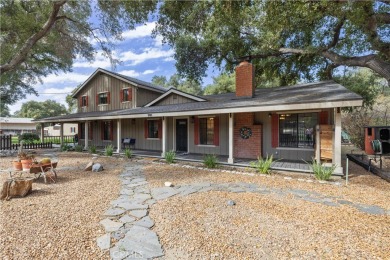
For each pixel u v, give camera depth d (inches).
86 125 572.7
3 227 132.8
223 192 205.8
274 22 311.6
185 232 127.3
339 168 256.2
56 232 127.2
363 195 195.6
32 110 2161.7
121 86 621.3
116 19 535.2
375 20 305.7
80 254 105.7
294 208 164.6
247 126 381.1
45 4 543.2
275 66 611.2
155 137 529.3
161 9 390.9
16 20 508.4
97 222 141.0
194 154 438.9
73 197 191.9
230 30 514.3
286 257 103.0
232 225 136.2
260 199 185.2
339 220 142.8
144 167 340.5
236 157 391.5
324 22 450.3
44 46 663.1
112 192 207.0
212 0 349.1
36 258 102.5
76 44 632.4
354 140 544.7
